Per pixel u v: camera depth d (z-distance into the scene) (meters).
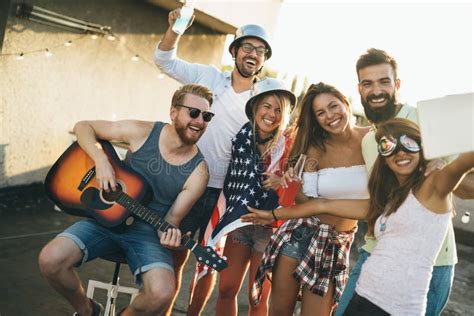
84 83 7.36
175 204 3.33
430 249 2.54
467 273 6.95
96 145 3.32
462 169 2.37
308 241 3.30
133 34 7.90
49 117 7.01
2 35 6.18
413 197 2.57
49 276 3.10
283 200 3.25
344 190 3.24
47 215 6.42
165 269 3.12
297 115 3.37
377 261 2.63
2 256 4.86
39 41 6.61
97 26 7.21
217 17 7.91
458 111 2.28
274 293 3.39
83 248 3.16
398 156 2.59
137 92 8.26
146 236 3.26
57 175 3.35
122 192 3.25
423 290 2.56
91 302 3.35
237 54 3.75
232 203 3.57
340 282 3.29
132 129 3.38
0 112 6.39
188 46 8.83
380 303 2.60
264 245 3.66
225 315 3.72
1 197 6.56
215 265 3.18
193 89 3.29
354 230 3.38
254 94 3.53
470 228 8.18
